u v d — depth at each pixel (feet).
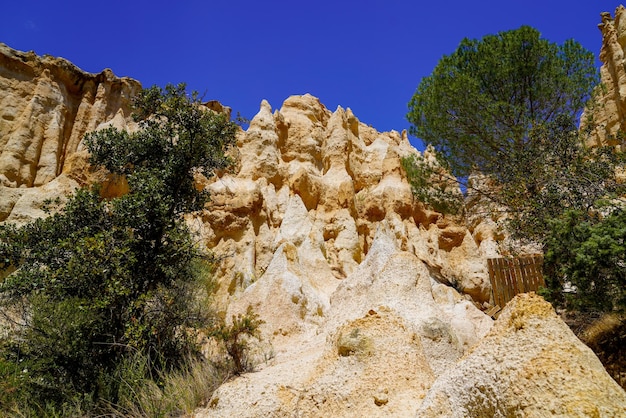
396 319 15.16
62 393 19.29
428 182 56.59
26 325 22.61
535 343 9.50
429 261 69.51
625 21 64.64
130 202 26.76
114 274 23.88
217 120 33.19
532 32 48.01
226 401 14.96
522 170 32.07
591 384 8.44
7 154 66.08
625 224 15.46
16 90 72.59
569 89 46.09
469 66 51.47
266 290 29.35
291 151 84.33
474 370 10.05
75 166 65.46
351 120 96.07
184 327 24.62
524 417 8.35
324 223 72.54
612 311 15.70
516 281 34.55
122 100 81.00
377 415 12.00
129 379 18.54
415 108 54.95
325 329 22.68
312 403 13.38
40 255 25.39
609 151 28.35
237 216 63.98
